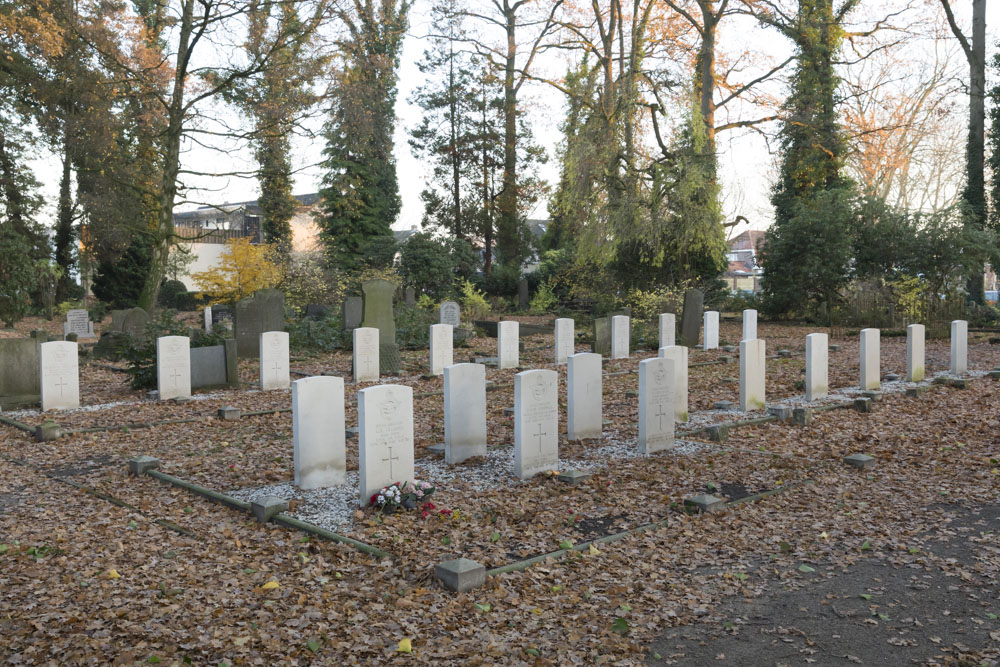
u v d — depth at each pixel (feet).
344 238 158.30
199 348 52.26
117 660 14.52
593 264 116.57
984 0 118.32
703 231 101.35
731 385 53.47
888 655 15.21
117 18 94.27
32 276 104.32
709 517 24.16
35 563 20.10
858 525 23.45
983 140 119.34
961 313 100.07
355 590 18.39
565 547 21.18
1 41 89.35
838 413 42.75
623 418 41.11
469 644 15.57
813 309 112.88
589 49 135.74
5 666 14.34
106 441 36.47
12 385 45.01
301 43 92.17
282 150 102.12
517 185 167.94
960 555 20.83
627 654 15.33
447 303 96.37
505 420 40.52
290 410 44.60
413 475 26.32
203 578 19.15
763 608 17.56
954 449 33.83
